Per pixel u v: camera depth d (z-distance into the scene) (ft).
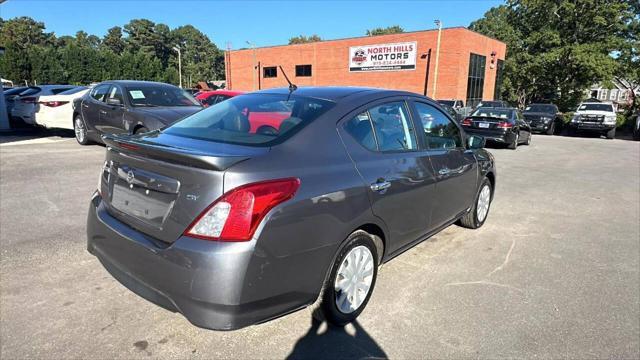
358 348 8.66
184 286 7.04
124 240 8.09
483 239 15.57
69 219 15.48
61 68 193.16
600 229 17.35
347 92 10.66
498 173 30.22
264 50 155.94
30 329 8.75
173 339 8.66
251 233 7.02
